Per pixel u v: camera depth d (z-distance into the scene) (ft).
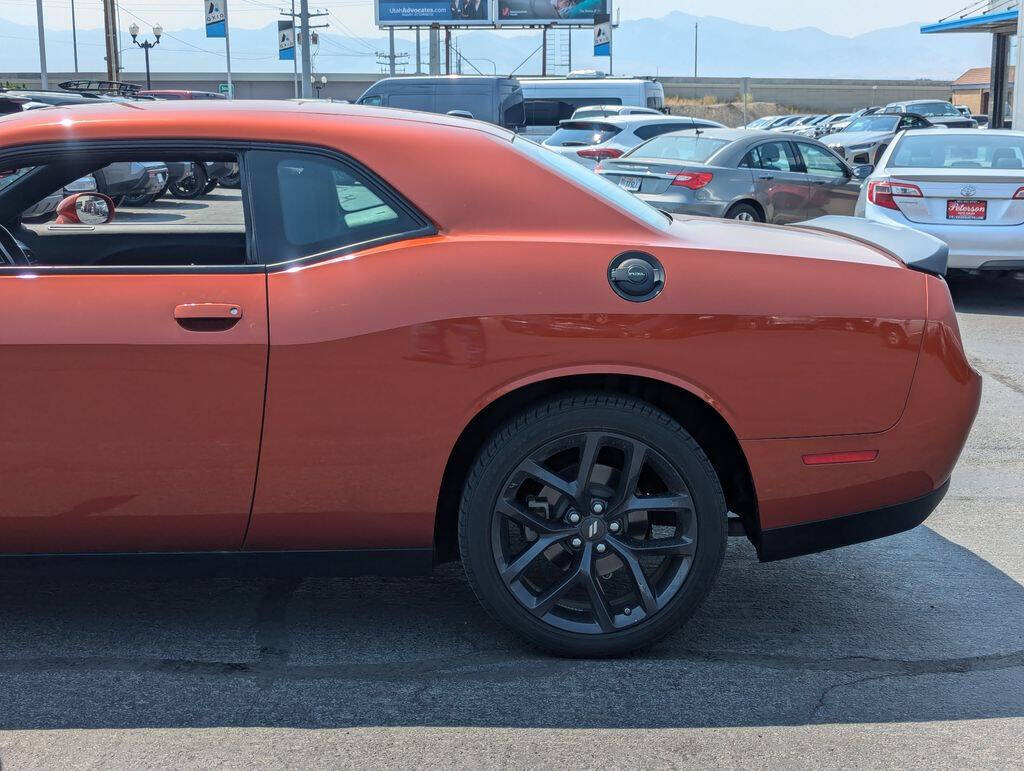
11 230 12.17
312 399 9.80
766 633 11.43
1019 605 12.27
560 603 10.71
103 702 9.76
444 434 9.93
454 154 10.30
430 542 10.32
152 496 9.95
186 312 9.68
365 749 9.03
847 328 10.25
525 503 10.58
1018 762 8.98
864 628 11.60
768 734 9.36
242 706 9.73
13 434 9.74
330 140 10.16
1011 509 15.74
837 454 10.43
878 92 271.28
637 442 10.14
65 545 10.15
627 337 9.91
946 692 10.18
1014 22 97.09
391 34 210.79
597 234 10.25
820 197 41.37
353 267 9.89
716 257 10.25
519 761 8.87
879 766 8.89
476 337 9.81
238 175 10.18
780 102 271.28
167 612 11.76
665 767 8.82
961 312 32.50
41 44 160.86
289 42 204.64
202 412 9.77
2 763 8.71
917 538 14.52
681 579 10.47
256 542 10.25
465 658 10.73
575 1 207.41
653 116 59.72
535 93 94.94
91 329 9.64
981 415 21.25
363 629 11.40
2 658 10.60
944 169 32.24
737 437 10.26
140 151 10.14
